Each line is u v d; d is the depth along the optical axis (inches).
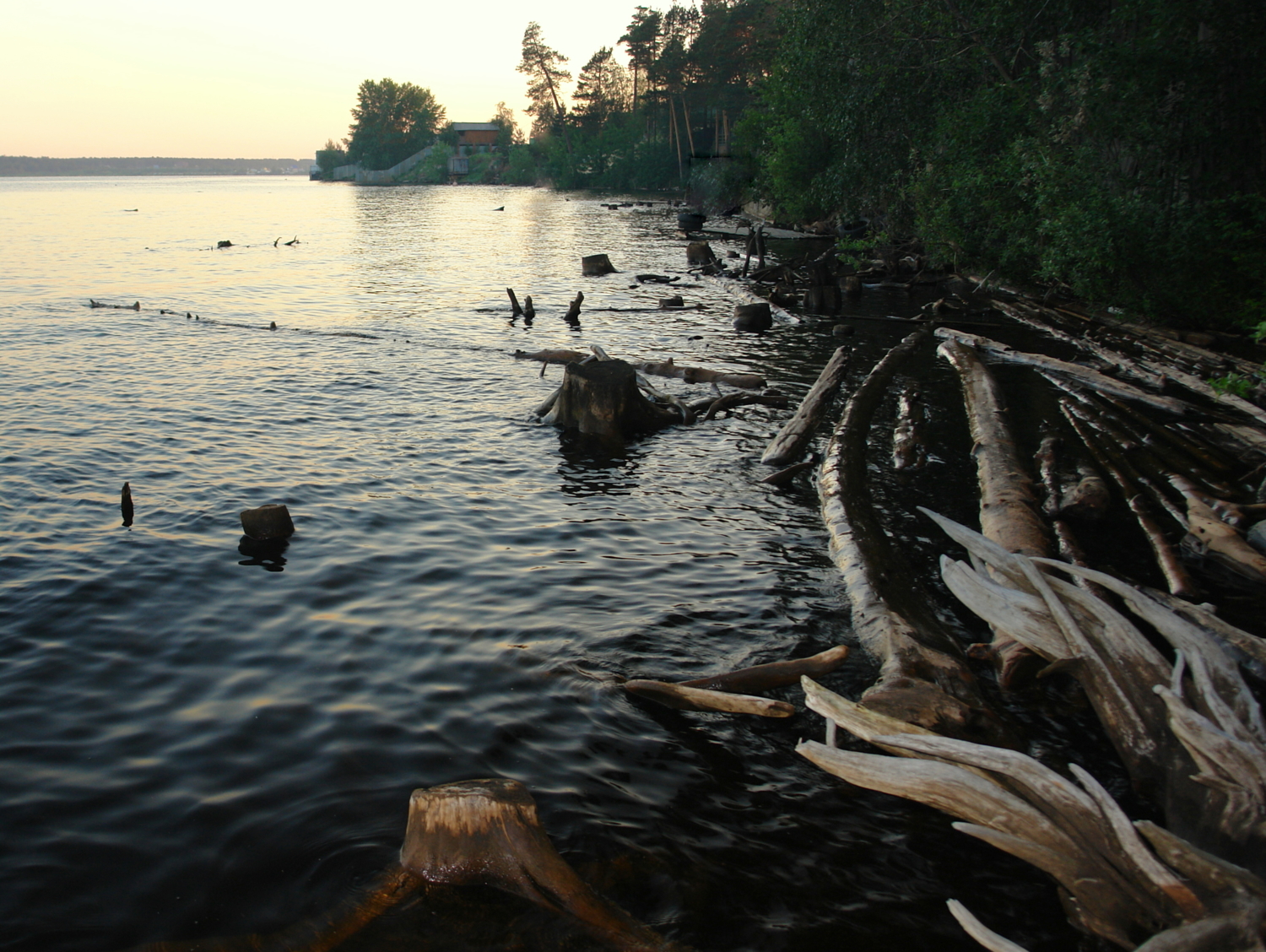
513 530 289.7
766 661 205.0
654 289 984.9
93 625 216.4
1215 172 681.0
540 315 792.3
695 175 3137.3
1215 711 151.2
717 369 557.9
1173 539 288.0
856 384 514.3
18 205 3235.7
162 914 125.6
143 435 390.9
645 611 230.2
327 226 2133.4
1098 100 682.8
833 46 1045.2
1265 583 252.5
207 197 4335.6
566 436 407.2
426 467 357.4
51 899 128.0
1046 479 332.2
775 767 166.2
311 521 292.4
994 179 831.7
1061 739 175.5
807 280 954.1
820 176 1264.8
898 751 164.9
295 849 139.1
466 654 205.2
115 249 1467.8
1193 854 120.9
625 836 144.5
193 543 271.6
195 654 203.5
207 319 741.9
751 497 328.8
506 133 6894.7
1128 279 681.0
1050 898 133.7
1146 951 106.4
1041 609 190.1
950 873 139.3
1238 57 652.7
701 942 122.8
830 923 127.4
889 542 276.7
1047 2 836.6
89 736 169.9
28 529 279.0
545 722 177.6
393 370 546.6
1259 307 603.8
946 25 967.0
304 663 199.9
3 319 729.0
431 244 1611.7
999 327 722.2
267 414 436.1
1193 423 438.6
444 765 162.2
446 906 126.0
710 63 3272.6
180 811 148.3
